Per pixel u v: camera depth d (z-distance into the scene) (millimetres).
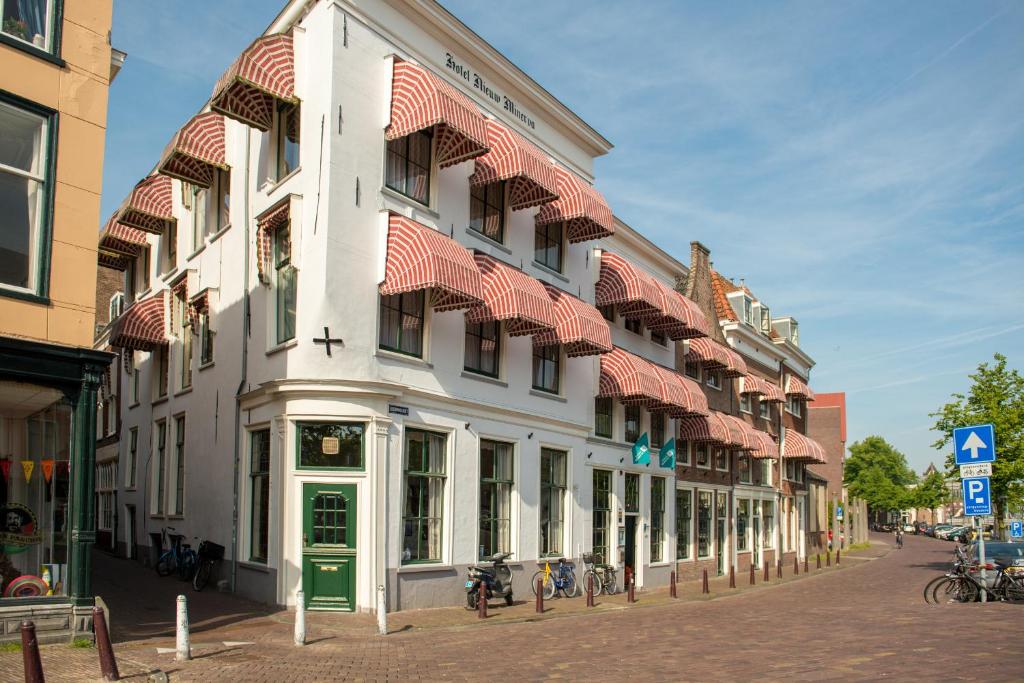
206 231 19812
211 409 18312
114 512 25609
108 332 27125
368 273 15297
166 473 20797
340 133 15016
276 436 15164
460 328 17438
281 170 16453
